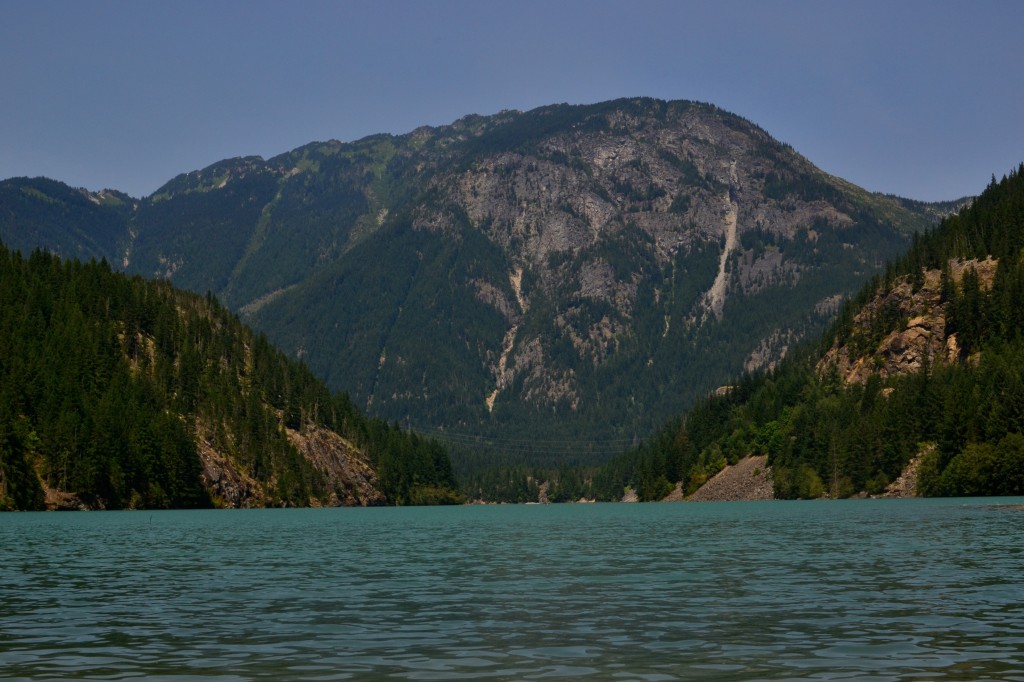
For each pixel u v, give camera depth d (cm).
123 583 5538
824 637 3600
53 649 3484
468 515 19012
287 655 3356
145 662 3250
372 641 3612
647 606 4453
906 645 3428
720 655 3297
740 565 6325
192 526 12875
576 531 11094
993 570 5725
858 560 6488
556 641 3584
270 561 7012
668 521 13300
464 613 4291
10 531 11369
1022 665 3088
